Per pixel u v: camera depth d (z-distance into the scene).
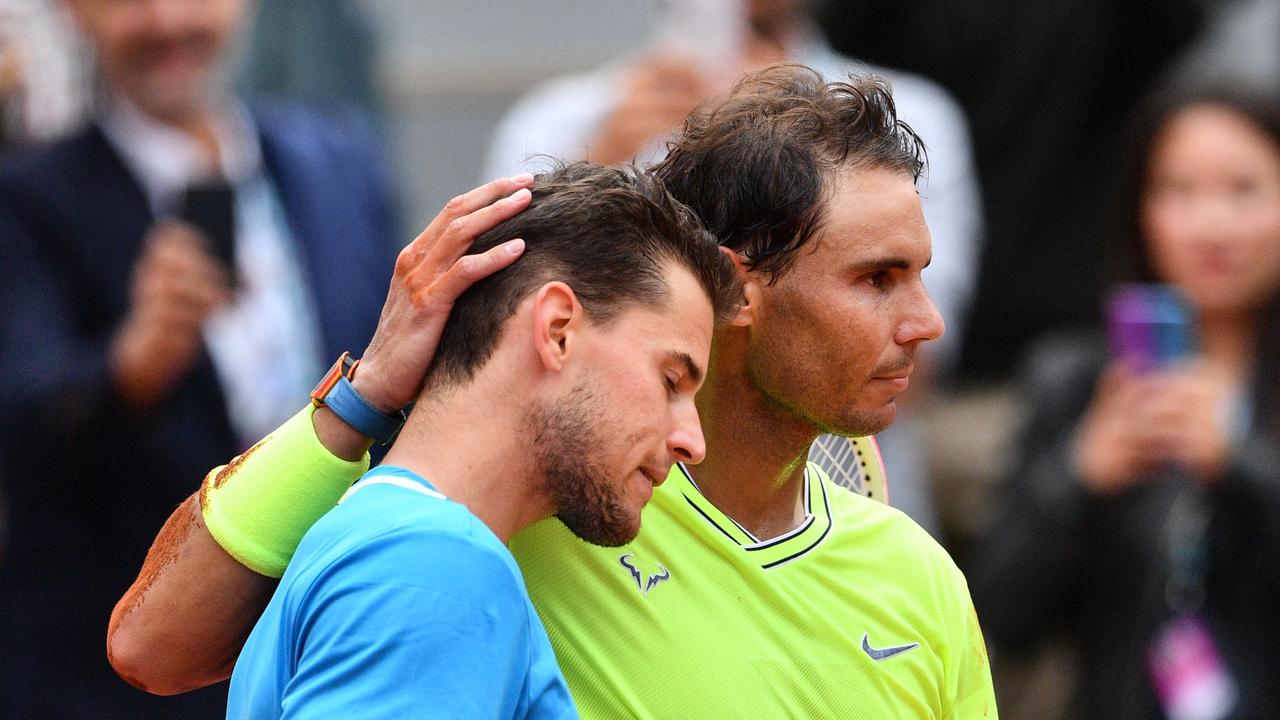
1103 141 20.45
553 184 6.33
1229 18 20.08
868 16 20.44
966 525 19.53
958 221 17.02
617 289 6.14
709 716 6.84
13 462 12.98
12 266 13.15
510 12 22.36
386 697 5.61
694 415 6.34
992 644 13.71
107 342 12.84
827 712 6.98
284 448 6.52
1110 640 12.92
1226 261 13.38
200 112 13.80
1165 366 12.70
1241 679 12.36
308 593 5.91
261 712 6.00
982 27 20.25
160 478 12.96
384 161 18.78
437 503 6.01
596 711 6.82
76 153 13.48
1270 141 13.42
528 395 6.14
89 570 12.95
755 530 7.16
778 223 6.65
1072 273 20.42
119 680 12.91
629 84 15.17
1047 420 13.78
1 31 15.55
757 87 7.05
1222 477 12.48
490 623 5.80
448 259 6.27
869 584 7.23
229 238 12.80
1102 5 20.11
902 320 6.74
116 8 13.37
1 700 12.91
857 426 6.84
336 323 13.84
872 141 6.73
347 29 19.92
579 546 6.95
